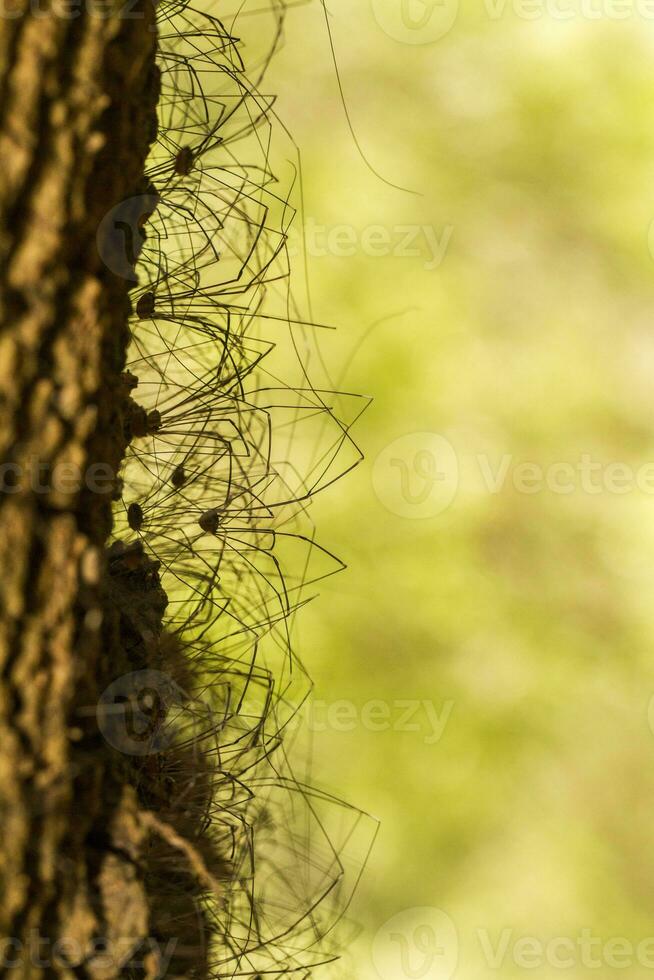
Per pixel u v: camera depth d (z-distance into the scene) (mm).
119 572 984
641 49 1701
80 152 917
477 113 1650
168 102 1022
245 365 1082
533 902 1312
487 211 1611
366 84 1639
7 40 908
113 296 934
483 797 1350
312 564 1372
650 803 1383
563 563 1473
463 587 1436
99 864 935
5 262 913
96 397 927
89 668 933
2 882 919
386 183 1591
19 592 919
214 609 1076
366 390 1477
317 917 1152
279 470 1349
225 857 999
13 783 920
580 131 1664
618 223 1632
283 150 1561
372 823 1290
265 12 1299
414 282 1552
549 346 1565
